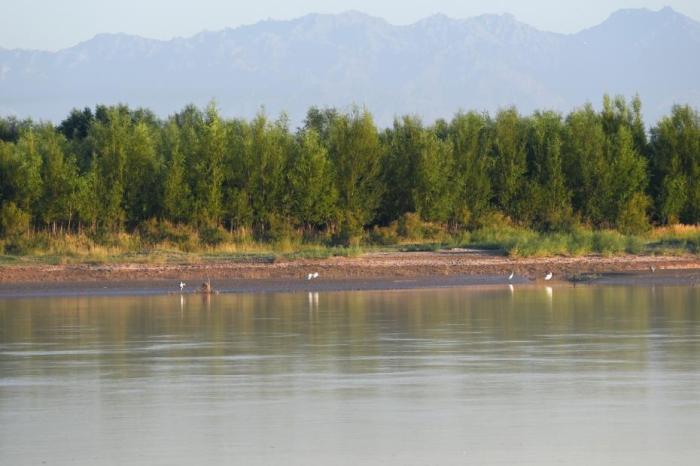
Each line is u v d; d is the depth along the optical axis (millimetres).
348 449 50375
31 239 173750
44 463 48375
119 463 48281
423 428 54469
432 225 195875
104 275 152250
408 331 95438
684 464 47656
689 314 109000
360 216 193375
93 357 80438
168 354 81750
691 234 198000
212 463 48188
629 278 155875
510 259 167125
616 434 52906
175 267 157375
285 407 59906
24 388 66688
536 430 53812
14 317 110875
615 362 75562
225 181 194250
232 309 118438
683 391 63969
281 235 184625
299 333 94688
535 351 81625
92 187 187250
